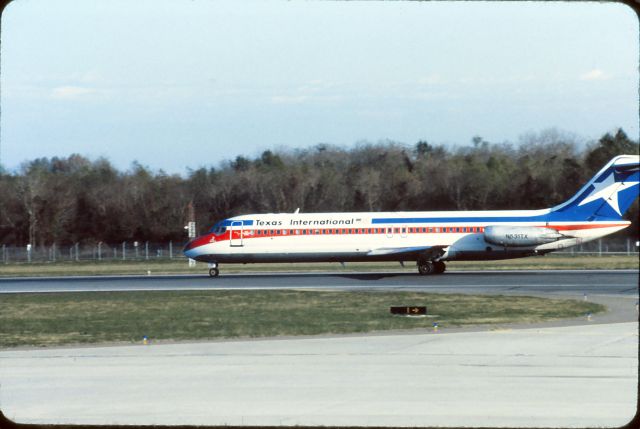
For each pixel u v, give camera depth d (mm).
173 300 147875
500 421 61438
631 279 178000
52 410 65812
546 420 61406
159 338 100562
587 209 190500
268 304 137500
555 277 185125
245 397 69125
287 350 89938
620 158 189625
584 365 79750
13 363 84688
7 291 177750
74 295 163500
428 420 61812
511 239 186750
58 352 91000
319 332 103250
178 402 67812
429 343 93312
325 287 168625
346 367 80250
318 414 63719
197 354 88438
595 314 117438
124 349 92438
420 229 192000
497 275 192750
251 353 88562
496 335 98625
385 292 155500
